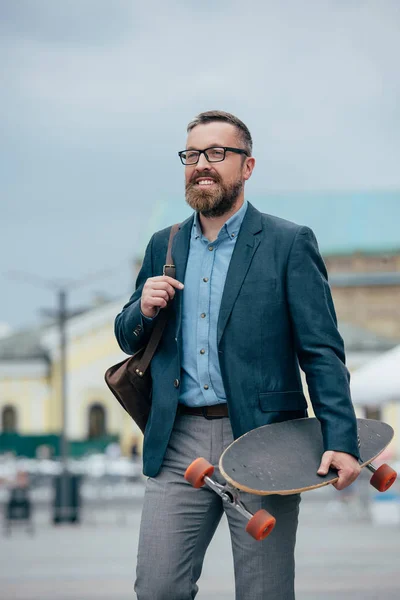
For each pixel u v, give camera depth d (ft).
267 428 17.90
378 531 87.66
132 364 19.27
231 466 16.97
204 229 19.36
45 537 86.94
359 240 300.20
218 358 18.60
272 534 18.47
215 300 18.85
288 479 17.12
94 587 46.44
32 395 275.18
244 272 18.69
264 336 18.51
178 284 18.72
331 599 40.16
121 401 19.61
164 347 19.12
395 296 298.35
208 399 18.72
